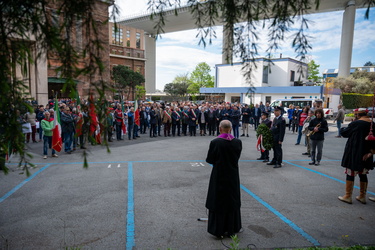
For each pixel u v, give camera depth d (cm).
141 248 335
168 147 1145
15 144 170
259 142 799
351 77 4078
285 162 859
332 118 2819
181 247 337
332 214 447
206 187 585
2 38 156
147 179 645
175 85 5897
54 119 898
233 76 4047
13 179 640
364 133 477
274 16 191
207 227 388
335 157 953
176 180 638
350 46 4234
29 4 152
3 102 157
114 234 371
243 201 504
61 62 159
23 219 420
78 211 451
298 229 390
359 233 379
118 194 537
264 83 3566
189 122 1549
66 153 981
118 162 838
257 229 390
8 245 341
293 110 1692
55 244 344
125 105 1664
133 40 5209
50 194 536
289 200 511
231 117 1428
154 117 1469
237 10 198
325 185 612
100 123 162
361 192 504
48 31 153
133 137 1409
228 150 347
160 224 403
